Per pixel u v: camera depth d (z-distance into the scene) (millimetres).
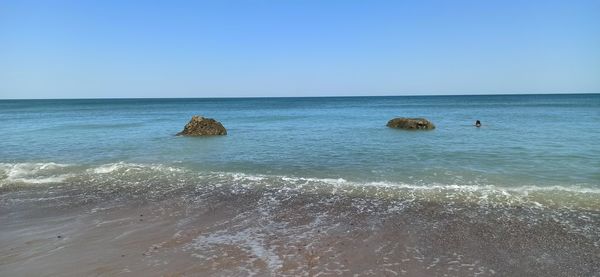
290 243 8836
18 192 13469
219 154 21156
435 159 18953
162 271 7441
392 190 13266
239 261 7883
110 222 10328
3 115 67250
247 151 22109
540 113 56594
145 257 8086
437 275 7332
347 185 13969
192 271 7438
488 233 9398
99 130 35875
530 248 8547
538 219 10328
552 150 21000
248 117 58188
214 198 12602
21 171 16625
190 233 9484
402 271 7477
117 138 29188
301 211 11211
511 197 12281
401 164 17859
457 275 7340
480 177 15164
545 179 14750
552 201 11836
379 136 28812
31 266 7703
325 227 9883
